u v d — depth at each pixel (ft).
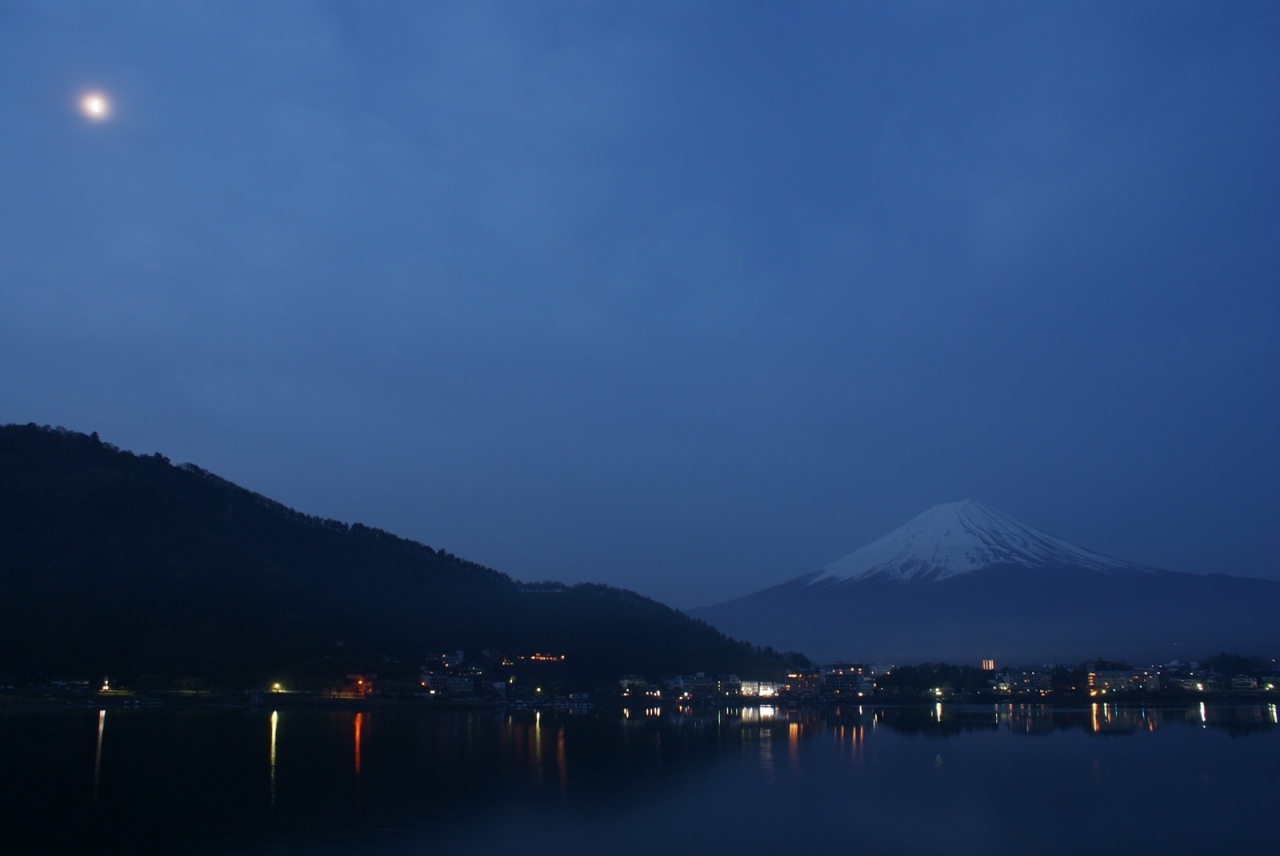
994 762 337.11
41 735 359.87
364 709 616.39
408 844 188.85
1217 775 297.12
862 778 289.33
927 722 590.14
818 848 189.47
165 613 634.84
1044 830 206.90
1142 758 350.43
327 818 212.84
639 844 190.80
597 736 445.78
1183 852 188.14
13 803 221.66
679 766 319.68
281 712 547.90
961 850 188.34
